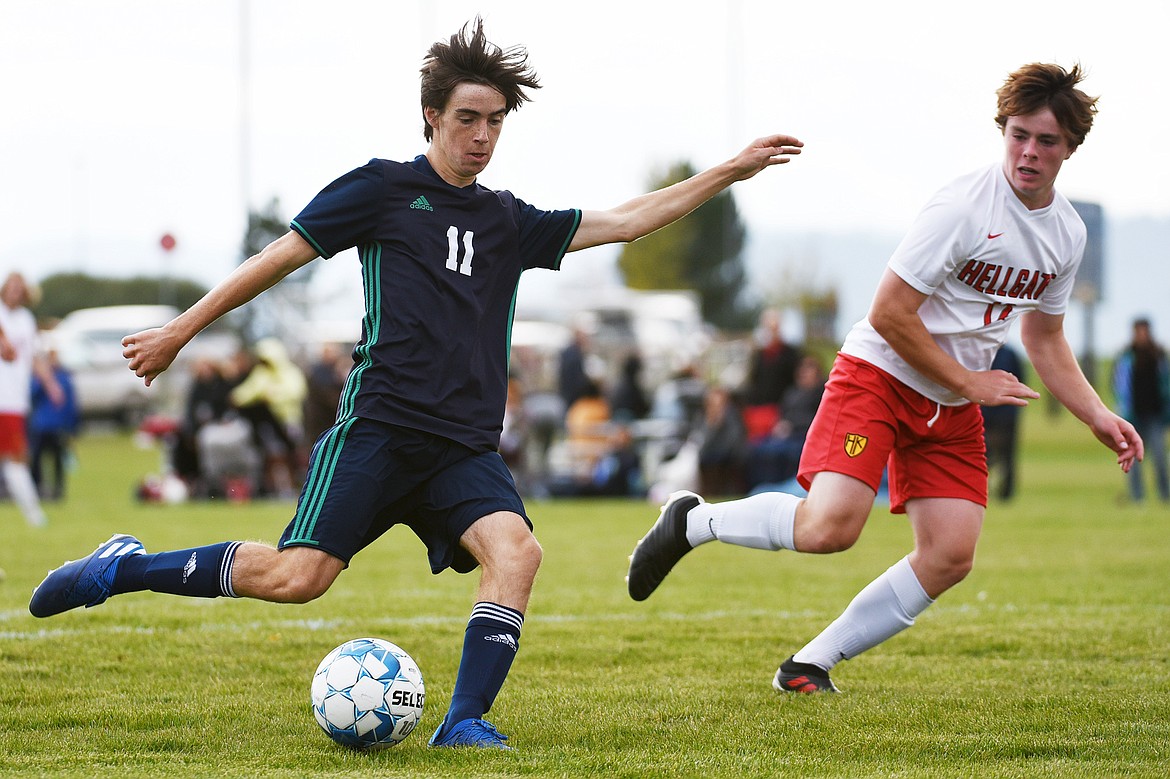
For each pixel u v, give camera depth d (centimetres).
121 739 1584
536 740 1599
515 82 1567
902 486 1867
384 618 2633
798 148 1767
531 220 1661
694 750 1546
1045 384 1883
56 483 6344
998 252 1725
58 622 2527
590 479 6544
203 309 1516
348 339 9394
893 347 1728
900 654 2248
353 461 1533
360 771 1411
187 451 6216
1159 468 6078
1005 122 1698
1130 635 2427
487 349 1597
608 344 11944
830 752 1544
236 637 2362
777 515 1811
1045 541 4234
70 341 12250
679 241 18162
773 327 6322
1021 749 1554
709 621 2616
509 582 1552
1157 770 1447
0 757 1488
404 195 1572
